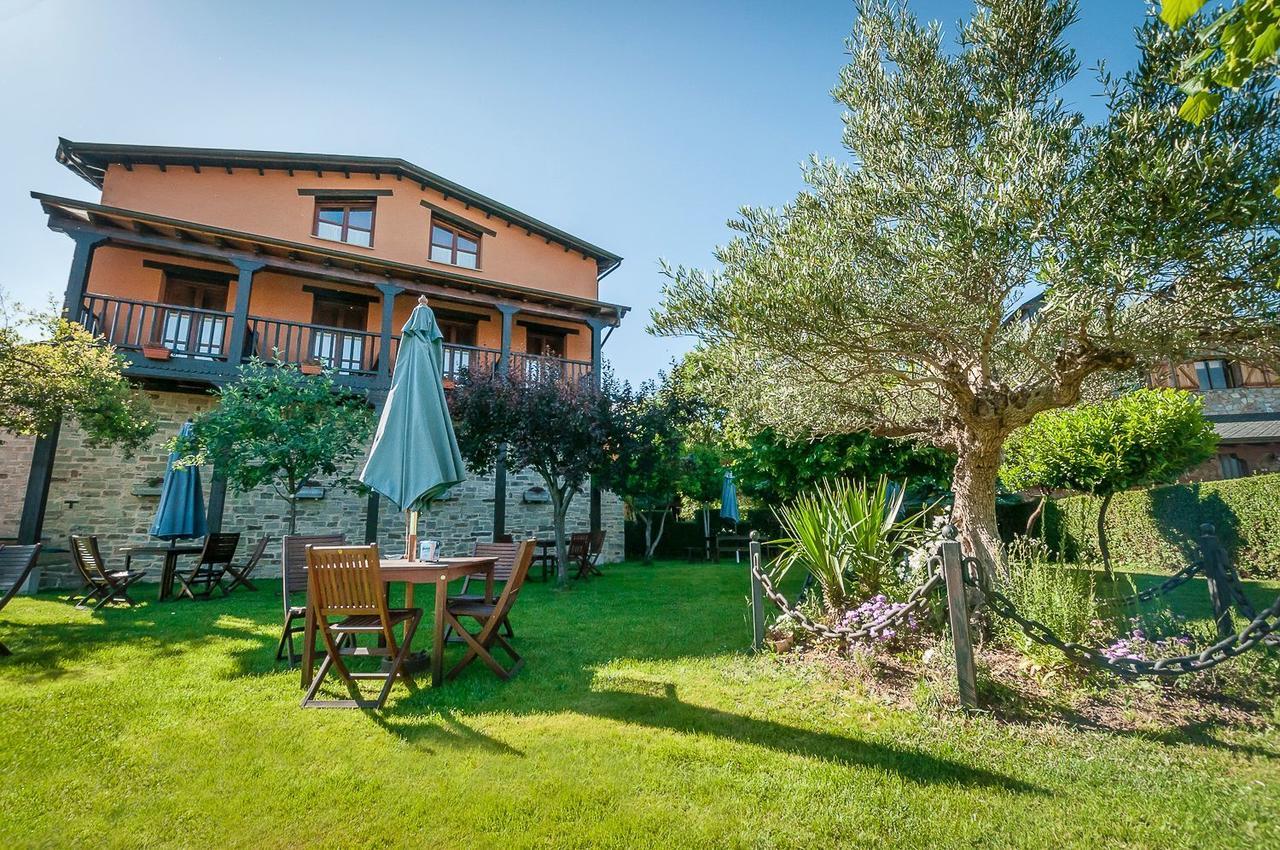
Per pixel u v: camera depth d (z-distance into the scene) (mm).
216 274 11562
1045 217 3508
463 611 4293
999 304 4066
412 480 4668
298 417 8242
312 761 2742
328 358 11922
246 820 2246
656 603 7129
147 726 3129
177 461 7820
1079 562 4980
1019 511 11297
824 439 8727
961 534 4863
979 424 4746
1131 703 3246
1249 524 7488
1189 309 3668
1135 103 3504
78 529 9195
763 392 6012
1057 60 4105
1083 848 2051
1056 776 2541
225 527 10078
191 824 2217
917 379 4898
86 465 9383
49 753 2787
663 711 3357
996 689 3416
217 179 12156
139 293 11016
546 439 8875
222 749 2857
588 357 15539
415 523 4848
